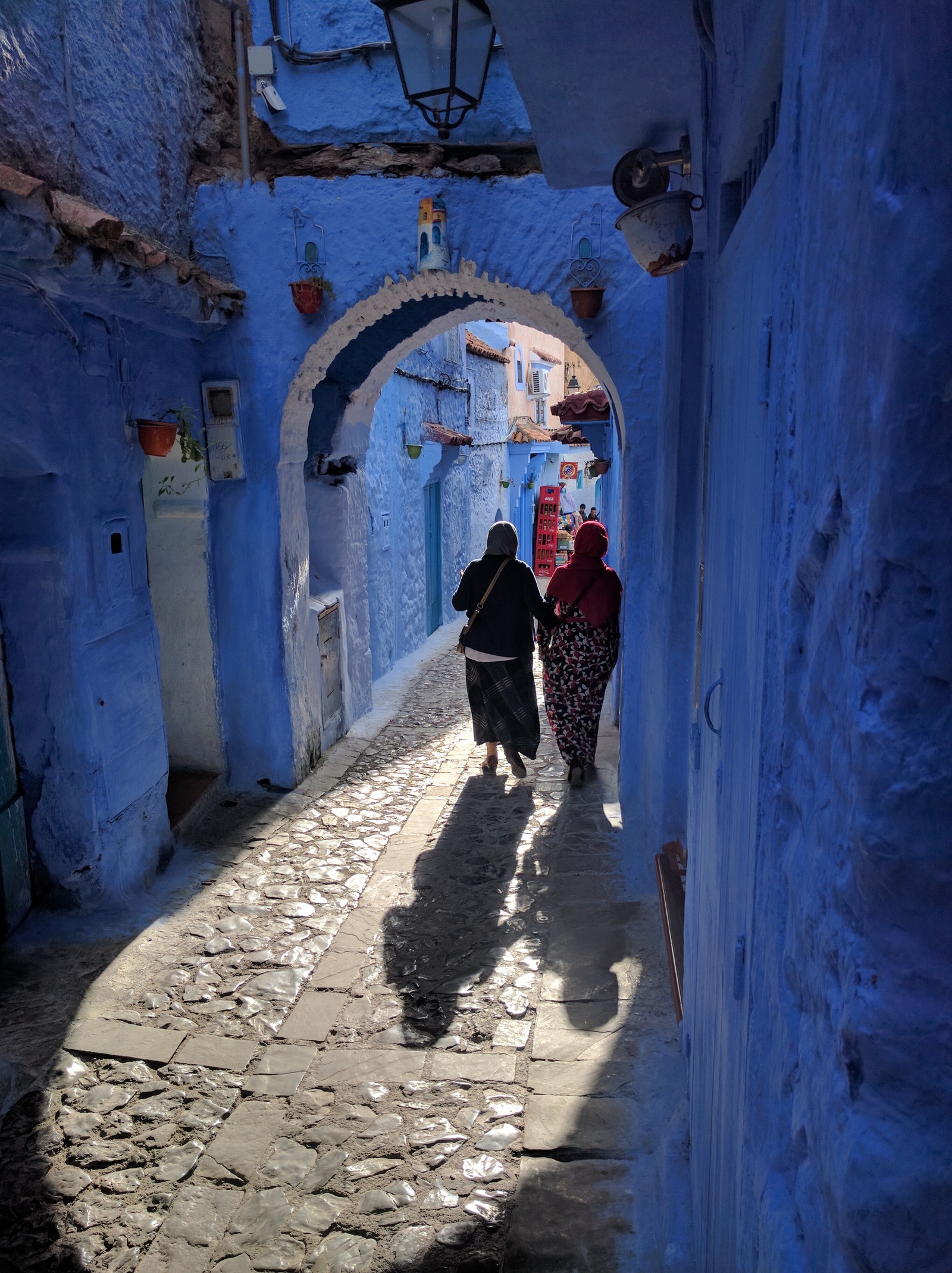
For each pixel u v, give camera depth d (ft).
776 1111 3.67
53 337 12.59
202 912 14.48
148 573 15.85
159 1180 9.21
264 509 18.33
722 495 6.88
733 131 6.18
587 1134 9.60
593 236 16.39
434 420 36.96
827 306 2.99
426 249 16.55
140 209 15.83
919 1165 2.52
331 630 22.65
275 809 18.51
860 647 2.57
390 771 20.98
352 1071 10.77
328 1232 8.55
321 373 18.78
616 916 13.97
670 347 14.34
